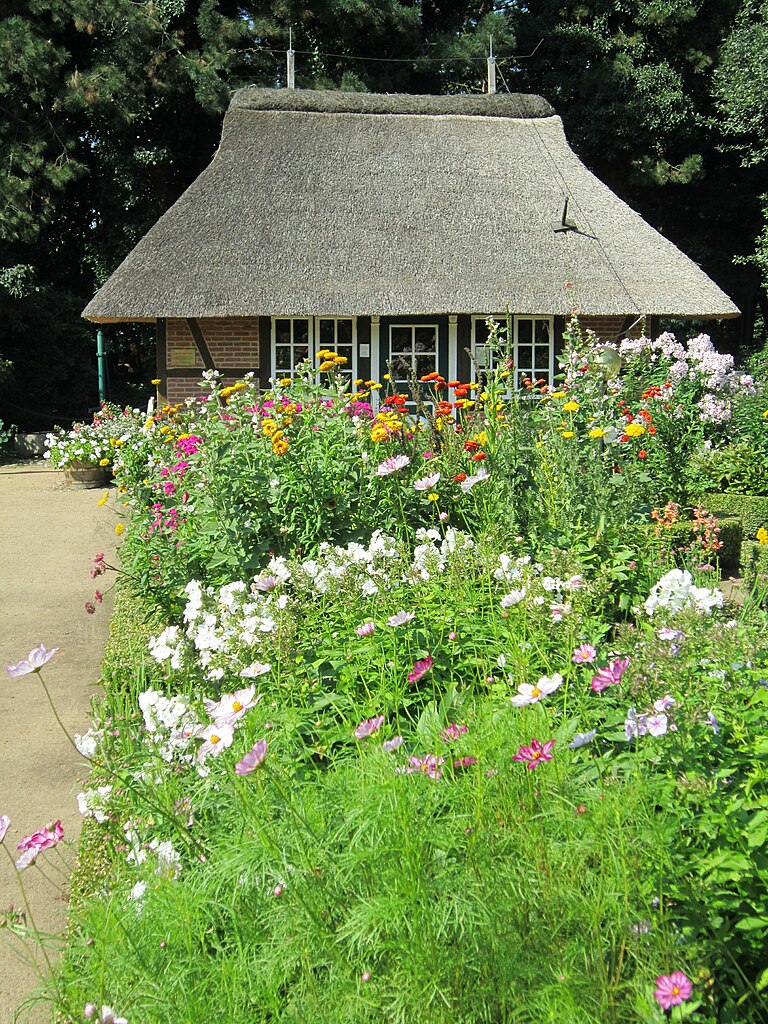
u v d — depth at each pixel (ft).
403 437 16.16
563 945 6.15
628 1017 5.74
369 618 10.50
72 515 33.14
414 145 46.47
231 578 15.08
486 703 8.67
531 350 42.37
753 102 62.13
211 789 8.43
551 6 70.23
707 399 26.02
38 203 59.52
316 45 68.18
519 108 49.85
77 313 62.80
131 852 8.30
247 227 40.63
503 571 11.19
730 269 75.05
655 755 7.26
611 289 40.01
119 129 61.21
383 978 6.10
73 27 60.80
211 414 16.55
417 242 40.86
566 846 6.55
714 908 6.33
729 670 8.07
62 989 6.82
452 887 6.34
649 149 71.00
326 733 8.79
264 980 6.39
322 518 15.19
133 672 13.69
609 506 15.43
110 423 40.47
